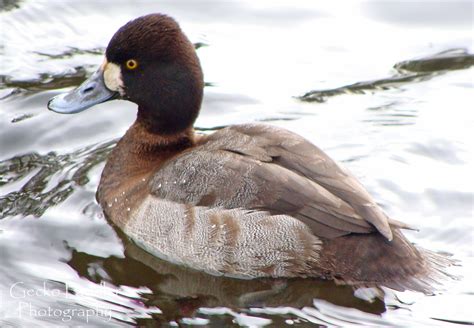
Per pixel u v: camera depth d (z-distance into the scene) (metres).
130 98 11.23
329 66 14.98
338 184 9.78
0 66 14.43
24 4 16.22
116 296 9.67
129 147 11.36
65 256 10.34
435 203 11.38
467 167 12.19
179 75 10.98
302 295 9.72
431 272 9.77
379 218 9.48
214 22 16.16
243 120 13.41
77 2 16.44
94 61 14.73
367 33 15.98
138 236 10.56
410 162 12.29
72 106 11.29
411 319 9.20
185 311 9.46
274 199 9.77
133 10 16.34
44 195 11.52
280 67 14.89
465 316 9.19
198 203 10.09
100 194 11.39
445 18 16.48
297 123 13.36
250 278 10.07
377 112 13.69
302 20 16.33
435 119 13.46
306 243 9.66
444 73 14.89
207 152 10.43
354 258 9.55
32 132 12.87
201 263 10.12
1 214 11.06
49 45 15.16
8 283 9.73
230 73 14.66
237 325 9.20
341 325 9.19
